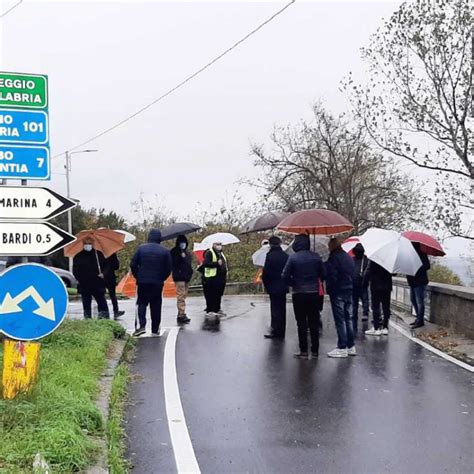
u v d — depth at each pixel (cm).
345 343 971
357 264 1273
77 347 870
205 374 841
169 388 763
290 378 820
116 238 1347
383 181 2847
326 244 1235
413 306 1329
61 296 595
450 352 1003
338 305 972
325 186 2800
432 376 833
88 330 991
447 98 1931
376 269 1180
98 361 827
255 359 943
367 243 1124
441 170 1972
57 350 828
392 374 845
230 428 612
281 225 1039
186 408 679
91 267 1300
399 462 524
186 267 1352
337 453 545
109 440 541
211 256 1445
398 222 2806
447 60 1911
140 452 544
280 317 1142
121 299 2044
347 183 2772
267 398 722
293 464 518
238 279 2469
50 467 441
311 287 958
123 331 1078
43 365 716
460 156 1920
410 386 779
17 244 587
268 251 1167
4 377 581
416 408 683
